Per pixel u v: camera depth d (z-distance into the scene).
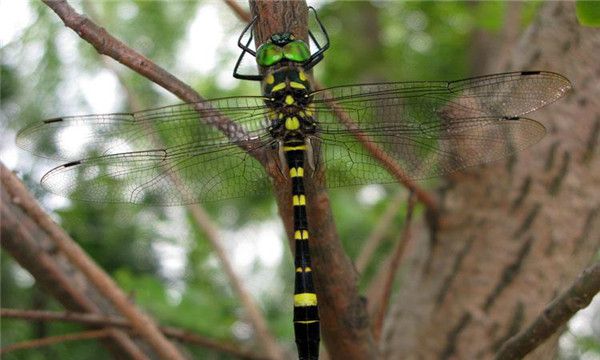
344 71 0.69
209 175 0.41
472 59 0.62
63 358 0.48
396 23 0.72
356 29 0.70
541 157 0.44
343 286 0.39
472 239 0.44
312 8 0.42
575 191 0.43
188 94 0.38
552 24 0.44
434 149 0.41
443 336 0.43
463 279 0.44
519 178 0.44
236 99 0.41
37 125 0.41
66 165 0.41
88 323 0.42
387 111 0.41
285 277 0.54
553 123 0.44
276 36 0.39
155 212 0.50
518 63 0.44
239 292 0.46
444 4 0.66
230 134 0.41
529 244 0.43
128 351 0.43
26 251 0.43
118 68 0.49
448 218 0.44
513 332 0.43
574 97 0.44
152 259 0.50
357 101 0.41
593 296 0.37
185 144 0.41
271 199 0.55
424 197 0.44
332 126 0.41
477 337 0.43
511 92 0.41
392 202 0.51
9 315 0.41
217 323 0.47
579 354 0.51
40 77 0.52
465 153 0.41
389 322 0.45
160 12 0.56
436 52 0.71
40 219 0.40
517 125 0.41
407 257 0.48
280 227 0.55
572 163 0.43
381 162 0.41
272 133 0.41
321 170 0.41
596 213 0.43
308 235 0.39
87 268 0.41
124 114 0.41
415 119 0.41
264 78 0.42
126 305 0.41
